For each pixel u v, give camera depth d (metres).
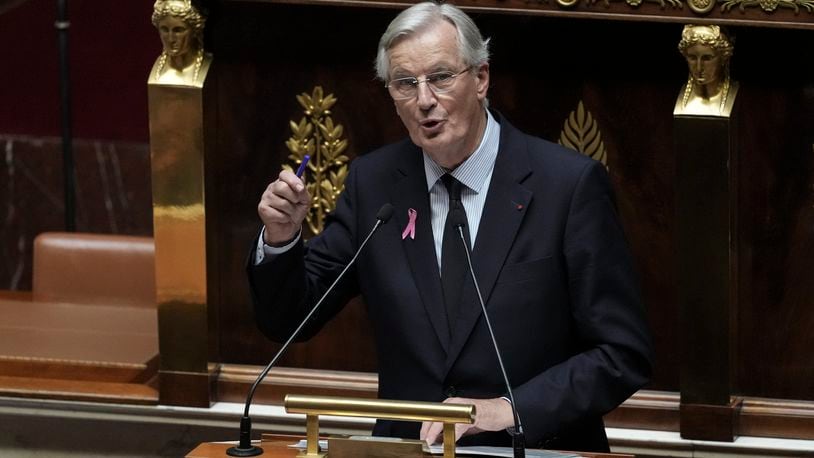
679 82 14.36
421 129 11.42
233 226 15.37
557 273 11.73
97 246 17.56
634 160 14.58
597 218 11.76
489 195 11.86
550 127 14.72
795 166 14.20
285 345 11.14
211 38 15.03
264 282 11.77
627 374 11.56
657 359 14.73
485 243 11.77
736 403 14.47
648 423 14.68
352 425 15.11
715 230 13.91
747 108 14.21
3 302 17.52
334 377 15.38
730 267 14.02
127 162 21.83
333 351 15.48
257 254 11.86
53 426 15.70
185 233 14.91
